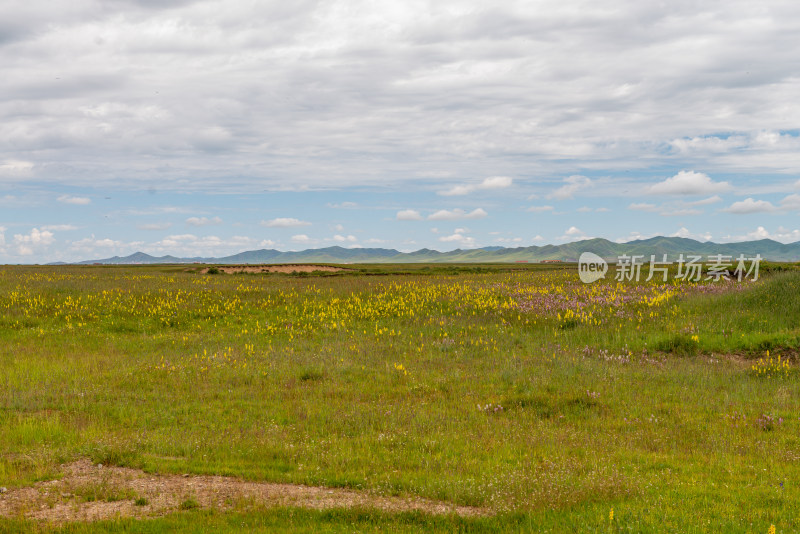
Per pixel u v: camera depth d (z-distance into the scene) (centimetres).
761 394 1766
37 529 821
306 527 830
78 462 1153
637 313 2994
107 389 1778
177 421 1486
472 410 1612
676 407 1627
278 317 3192
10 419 1430
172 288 4022
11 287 3812
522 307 3303
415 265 14275
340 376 2005
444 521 855
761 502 931
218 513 888
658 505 909
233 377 1984
